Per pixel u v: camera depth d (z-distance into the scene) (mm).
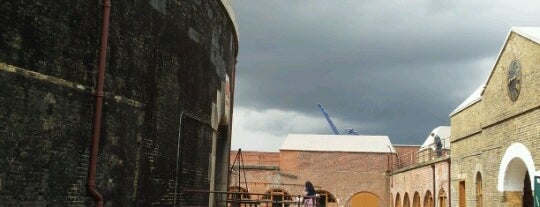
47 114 9289
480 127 19469
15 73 8781
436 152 30531
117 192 10656
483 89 19078
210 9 15086
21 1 8930
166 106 12320
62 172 9523
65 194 9562
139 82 11359
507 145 16922
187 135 13438
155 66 11898
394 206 37500
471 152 20516
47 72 9312
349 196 39750
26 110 8945
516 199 16953
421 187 29328
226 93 17469
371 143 41656
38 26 9188
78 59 9891
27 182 8930
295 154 40375
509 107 16797
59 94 9516
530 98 15281
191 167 13727
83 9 10023
